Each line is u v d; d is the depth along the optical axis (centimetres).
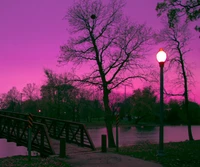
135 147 1805
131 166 1105
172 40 2791
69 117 6172
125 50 2597
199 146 1745
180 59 2806
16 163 1199
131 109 8262
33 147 1571
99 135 4744
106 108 2628
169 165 1115
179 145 1838
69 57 2578
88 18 2552
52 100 5488
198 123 8788
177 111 8638
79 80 2614
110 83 2628
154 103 5494
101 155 1368
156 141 3459
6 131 2067
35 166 1110
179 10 1752
